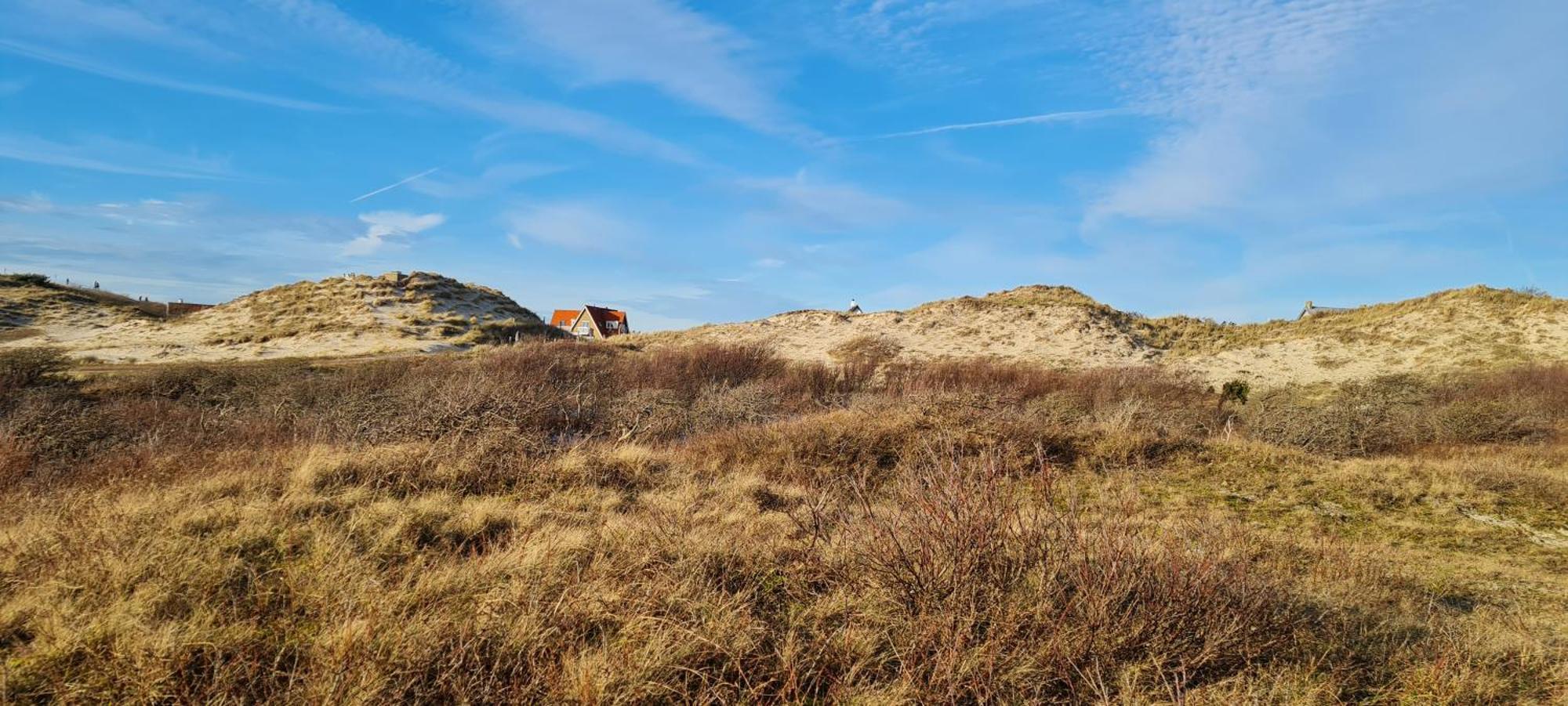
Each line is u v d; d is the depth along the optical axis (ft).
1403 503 26.18
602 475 23.41
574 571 12.96
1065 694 10.30
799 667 10.30
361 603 10.98
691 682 9.93
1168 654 10.82
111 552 12.35
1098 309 120.57
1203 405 59.16
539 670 9.45
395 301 123.03
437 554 14.03
